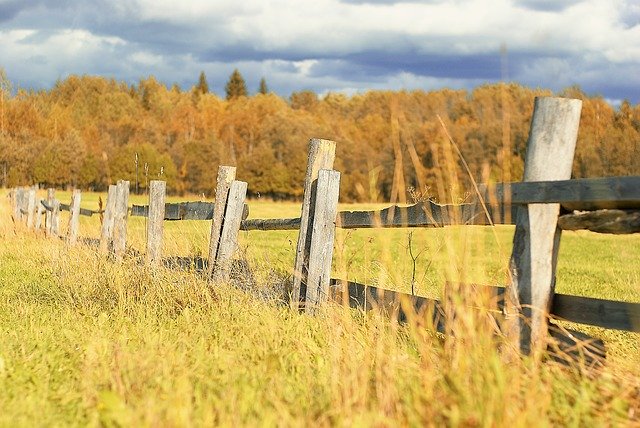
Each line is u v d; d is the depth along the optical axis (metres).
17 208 23.08
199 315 6.65
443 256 4.38
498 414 3.11
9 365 4.89
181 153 84.12
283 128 88.75
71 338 5.75
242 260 8.20
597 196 4.30
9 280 10.36
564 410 3.55
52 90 117.00
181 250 10.20
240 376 4.32
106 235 13.08
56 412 3.93
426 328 4.86
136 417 3.38
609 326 4.41
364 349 4.49
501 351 4.43
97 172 72.81
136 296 7.74
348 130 63.59
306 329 5.93
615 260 16.83
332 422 3.51
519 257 4.72
